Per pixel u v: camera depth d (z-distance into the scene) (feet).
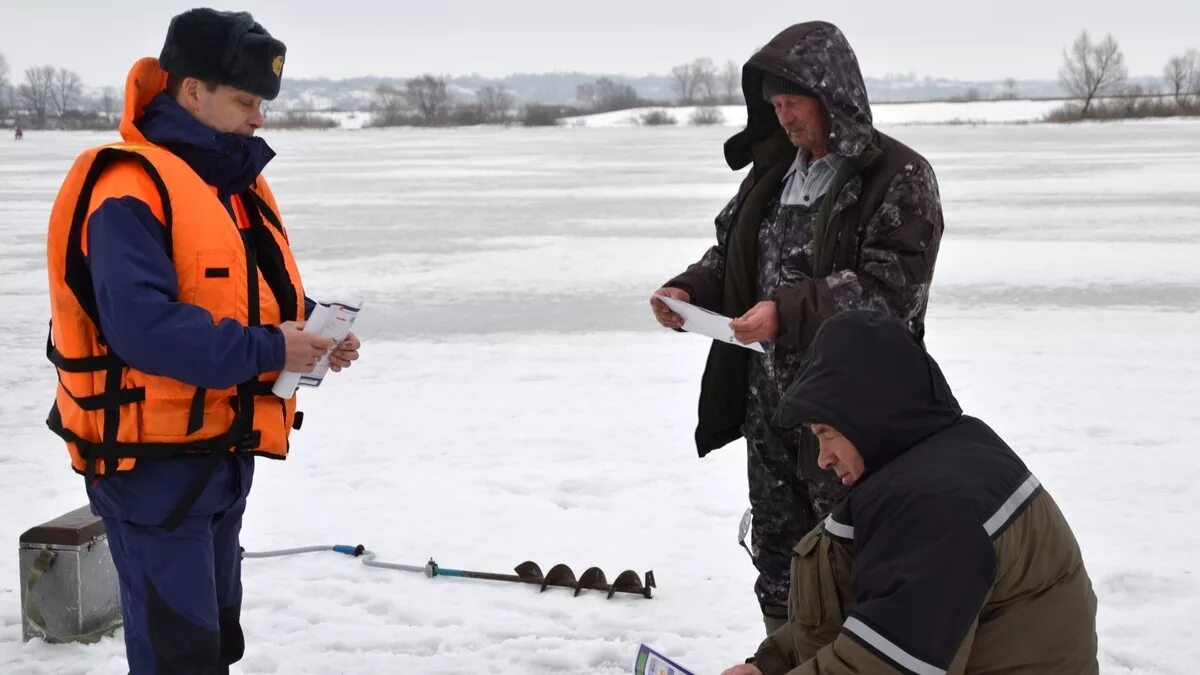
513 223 67.51
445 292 43.60
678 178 106.32
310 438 24.49
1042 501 7.98
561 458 22.88
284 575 16.83
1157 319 35.91
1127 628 14.83
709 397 13.25
